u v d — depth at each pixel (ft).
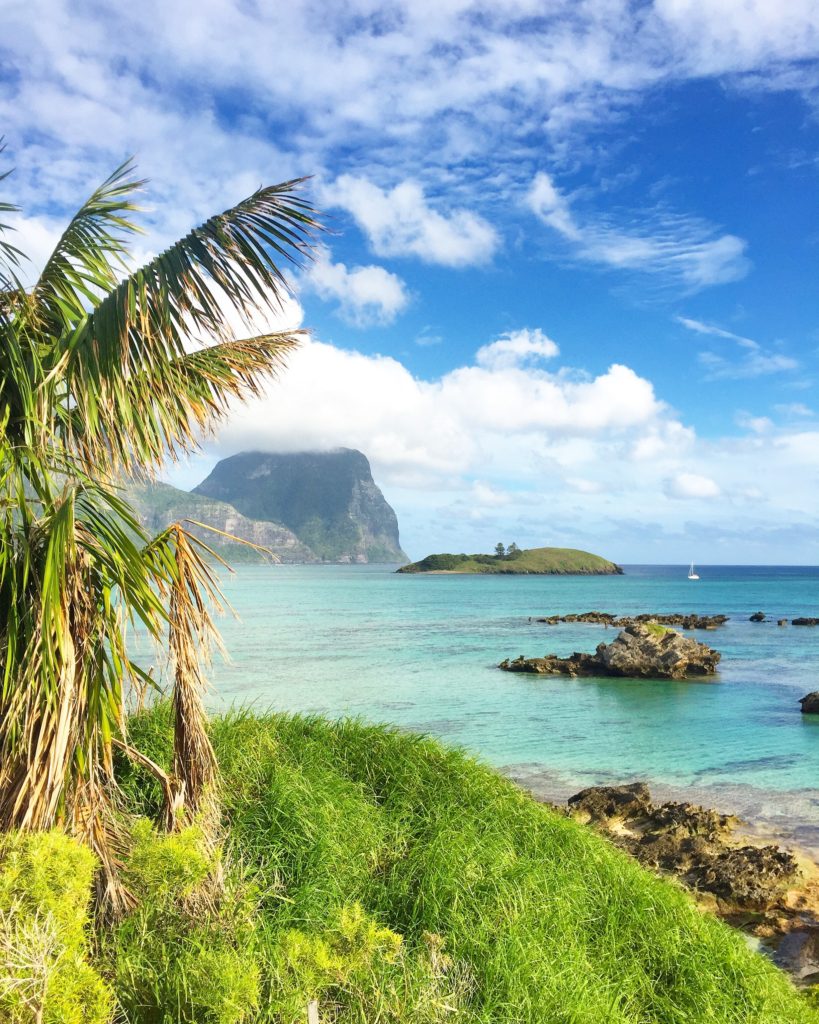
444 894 19.84
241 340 20.77
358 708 78.33
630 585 514.68
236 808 21.84
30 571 15.64
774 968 23.52
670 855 36.65
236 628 173.88
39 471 16.07
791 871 34.68
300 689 88.94
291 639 150.20
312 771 25.25
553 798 48.08
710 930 23.02
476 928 18.69
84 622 15.53
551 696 88.99
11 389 17.06
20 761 14.60
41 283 18.63
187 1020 12.40
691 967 20.25
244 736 26.94
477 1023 15.42
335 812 22.65
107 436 17.29
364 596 336.70
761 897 32.30
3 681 15.28
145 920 14.33
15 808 14.10
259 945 15.35
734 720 75.36
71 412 17.92
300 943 13.26
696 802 47.44
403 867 21.25
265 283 16.92
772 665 123.85
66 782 15.14
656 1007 18.63
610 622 207.51
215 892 16.10
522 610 260.42
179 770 18.79
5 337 17.25
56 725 14.49
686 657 107.86
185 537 18.43
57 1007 9.48
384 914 19.16
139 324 16.07
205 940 14.33
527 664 111.04
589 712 79.00
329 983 13.51
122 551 15.51
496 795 27.58
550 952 18.58
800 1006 20.65
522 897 20.43
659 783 51.93
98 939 14.55
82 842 15.51
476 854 22.47
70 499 14.69
